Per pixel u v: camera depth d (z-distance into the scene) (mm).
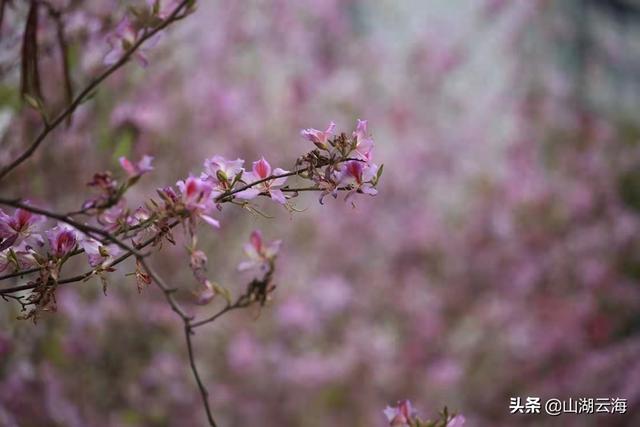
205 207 1213
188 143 4078
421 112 6586
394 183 6133
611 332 6148
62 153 2652
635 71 8547
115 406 3621
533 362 5691
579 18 8125
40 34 2062
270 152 5125
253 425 4562
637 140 7691
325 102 5961
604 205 6738
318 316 5020
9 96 2324
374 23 6824
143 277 1283
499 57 7410
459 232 6117
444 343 5559
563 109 7523
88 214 1178
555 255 6277
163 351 3885
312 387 4809
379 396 5055
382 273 5656
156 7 1332
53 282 1271
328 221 5426
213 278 4219
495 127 7059
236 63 5023
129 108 2926
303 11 5824
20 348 2742
